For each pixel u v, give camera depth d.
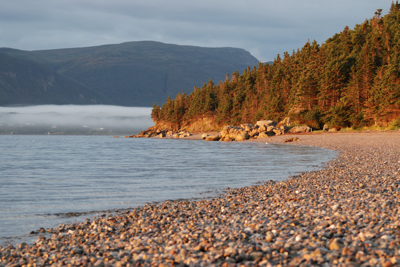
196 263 6.96
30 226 12.77
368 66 89.94
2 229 12.36
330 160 35.47
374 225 8.79
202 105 187.88
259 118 138.62
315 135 83.12
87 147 83.94
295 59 133.12
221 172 28.64
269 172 28.06
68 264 7.86
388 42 97.38
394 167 24.91
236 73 195.00
